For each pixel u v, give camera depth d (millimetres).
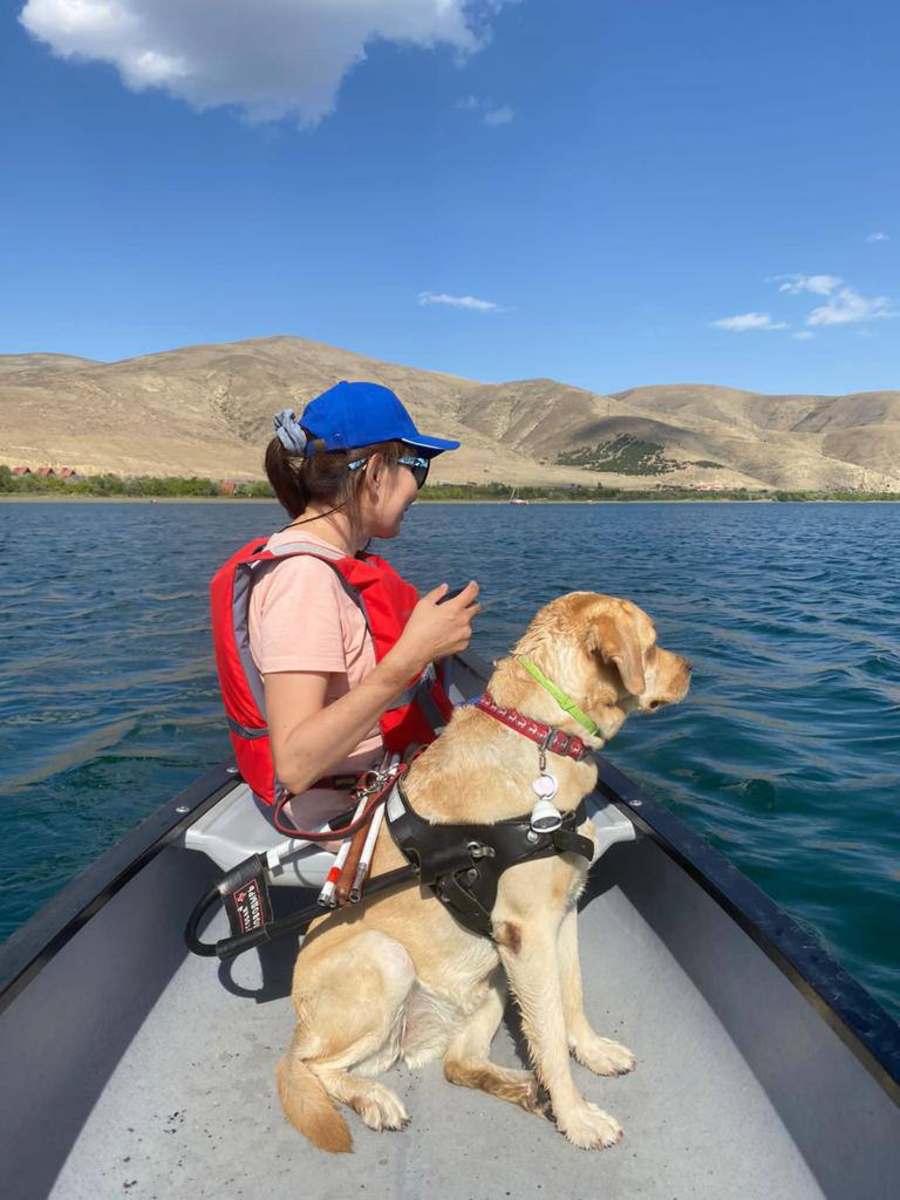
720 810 5398
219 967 2863
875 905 4266
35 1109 2076
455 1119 2305
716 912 2529
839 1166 1902
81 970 2338
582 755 2436
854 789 5715
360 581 2311
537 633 2510
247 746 2479
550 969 2268
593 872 3348
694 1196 2037
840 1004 1929
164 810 2949
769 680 8734
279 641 2117
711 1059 2400
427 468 2533
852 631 11734
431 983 2428
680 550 30422
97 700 8391
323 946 2418
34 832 5367
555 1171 2129
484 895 2318
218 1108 2318
